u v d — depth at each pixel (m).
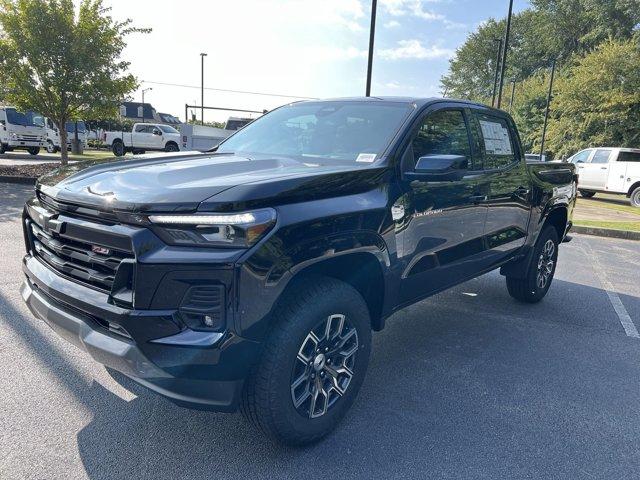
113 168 2.86
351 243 2.72
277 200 2.38
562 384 3.68
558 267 7.58
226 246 2.22
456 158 3.06
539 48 54.75
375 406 3.24
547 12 51.22
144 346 2.24
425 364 3.92
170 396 2.34
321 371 2.73
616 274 7.30
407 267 3.26
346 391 2.90
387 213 2.97
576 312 5.40
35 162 18.50
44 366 3.43
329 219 2.57
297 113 4.09
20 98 13.25
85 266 2.51
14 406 2.96
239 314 2.24
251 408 2.50
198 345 2.21
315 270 2.70
